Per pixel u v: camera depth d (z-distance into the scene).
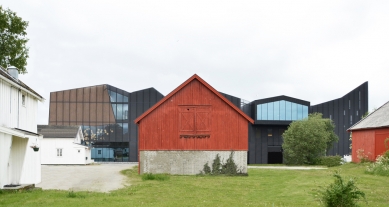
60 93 67.69
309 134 54.12
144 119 28.36
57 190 18.27
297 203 14.96
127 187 20.22
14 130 17.48
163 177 24.47
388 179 21.64
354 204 12.72
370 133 34.69
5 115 18.73
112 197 15.73
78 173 30.50
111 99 68.75
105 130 68.00
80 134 58.44
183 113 28.50
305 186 19.70
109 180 24.27
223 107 28.73
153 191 18.50
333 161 50.75
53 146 50.00
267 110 70.62
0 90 18.12
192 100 28.62
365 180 20.95
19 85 20.28
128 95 69.31
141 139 28.19
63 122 67.19
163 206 13.66
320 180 21.95
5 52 35.34
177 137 28.31
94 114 68.06
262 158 72.75
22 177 20.14
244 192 18.48
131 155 68.06
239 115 28.77
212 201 15.38
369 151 34.84
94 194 16.61
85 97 68.25
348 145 75.12
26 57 37.19
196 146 28.28
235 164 28.22
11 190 16.47
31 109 23.38
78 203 13.71
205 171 28.11
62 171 33.22
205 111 28.59
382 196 16.14
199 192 18.31
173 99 28.58
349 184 12.80
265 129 73.56
